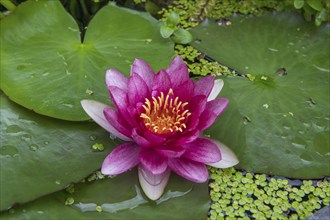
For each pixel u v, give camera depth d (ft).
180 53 2.04
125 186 1.67
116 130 1.68
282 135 1.79
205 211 1.64
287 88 1.90
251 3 2.26
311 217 1.68
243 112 1.83
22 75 1.81
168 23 1.97
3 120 1.73
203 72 1.98
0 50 1.87
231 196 1.70
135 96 1.67
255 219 1.67
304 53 2.02
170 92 1.68
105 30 1.97
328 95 1.89
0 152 1.67
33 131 1.72
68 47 1.90
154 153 1.63
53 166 1.66
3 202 1.59
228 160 1.68
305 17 2.11
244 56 2.00
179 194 1.66
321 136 1.80
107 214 1.62
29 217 1.60
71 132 1.73
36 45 1.89
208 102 1.70
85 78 1.82
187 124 1.66
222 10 2.23
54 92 1.78
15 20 1.93
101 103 1.71
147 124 1.65
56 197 1.64
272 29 2.09
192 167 1.64
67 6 2.19
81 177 1.65
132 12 2.03
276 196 1.71
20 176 1.64
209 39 2.06
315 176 1.73
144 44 1.94
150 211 1.63
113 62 1.87
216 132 1.78
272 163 1.75
